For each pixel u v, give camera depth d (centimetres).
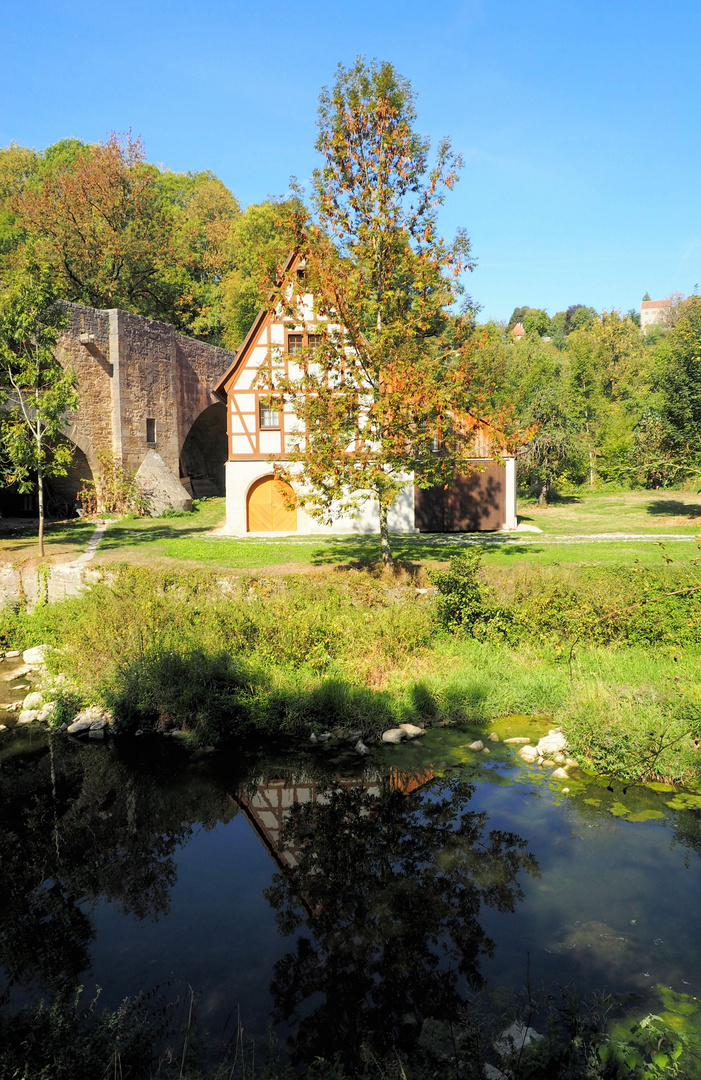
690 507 2930
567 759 941
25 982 568
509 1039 482
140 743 1070
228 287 4562
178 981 561
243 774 956
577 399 3991
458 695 1112
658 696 987
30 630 1638
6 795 913
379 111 1456
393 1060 470
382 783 906
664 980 533
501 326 5172
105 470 3017
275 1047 484
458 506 2462
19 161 5384
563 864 696
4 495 3119
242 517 2430
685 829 759
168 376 3425
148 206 4088
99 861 759
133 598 1478
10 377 1803
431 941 595
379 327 1437
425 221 1505
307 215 1498
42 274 1806
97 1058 474
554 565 1441
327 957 583
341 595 1437
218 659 1172
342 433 1485
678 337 2527
